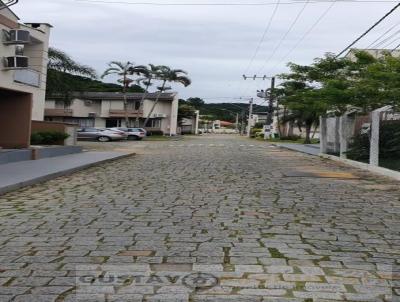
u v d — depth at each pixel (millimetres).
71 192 11797
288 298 4699
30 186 12938
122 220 8312
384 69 17516
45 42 30453
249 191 11992
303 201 10562
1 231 7527
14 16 26688
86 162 19156
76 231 7488
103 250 6387
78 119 71188
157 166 19297
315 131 62625
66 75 35969
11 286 5031
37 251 6348
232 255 6148
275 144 44219
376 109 19594
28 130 21109
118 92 77875
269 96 63719
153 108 67688
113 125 70875
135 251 6336
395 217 8883
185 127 101500
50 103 69938
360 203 10453
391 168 16859
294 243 6793
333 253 6305
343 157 22688
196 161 22047
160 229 7617
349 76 24578
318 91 23953
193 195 11242
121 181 14086
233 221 8258
